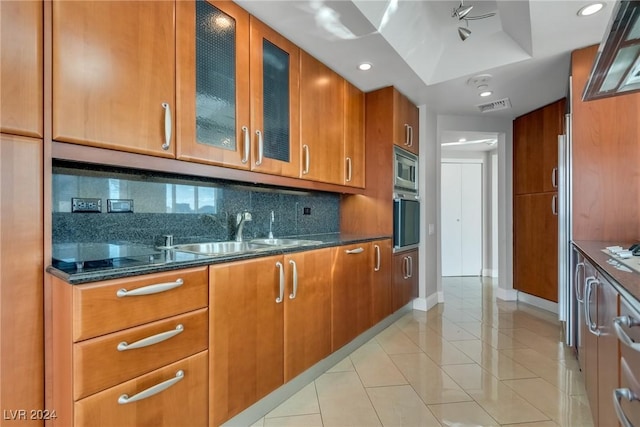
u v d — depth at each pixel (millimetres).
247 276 1614
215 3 1729
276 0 1817
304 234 3004
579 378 2145
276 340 1789
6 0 1067
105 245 1590
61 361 1075
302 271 1987
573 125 2348
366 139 3240
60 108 1169
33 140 1121
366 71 2746
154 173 1830
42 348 1129
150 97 1434
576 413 1763
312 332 2066
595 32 2119
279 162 2160
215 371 1448
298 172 2332
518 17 2066
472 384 2080
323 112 2598
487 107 3752
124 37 1343
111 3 1303
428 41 2672
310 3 1844
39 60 1129
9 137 1074
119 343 1113
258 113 1992
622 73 1569
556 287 3570
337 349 2324
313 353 2074
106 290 1084
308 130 2430
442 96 3363
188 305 1338
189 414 1339
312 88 2467
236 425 1596
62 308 1069
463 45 2779
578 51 2346
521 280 4043
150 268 1212
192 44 1610
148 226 1794
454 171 5918
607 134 2258
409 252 3488
